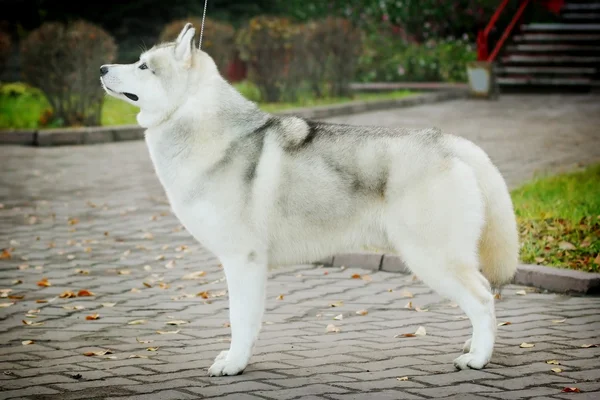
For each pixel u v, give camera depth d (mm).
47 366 6043
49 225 10656
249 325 5840
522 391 5422
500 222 5930
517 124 17578
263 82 20391
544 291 7938
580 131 16594
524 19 24469
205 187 5824
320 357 6176
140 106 5906
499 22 24281
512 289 7992
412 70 24141
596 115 18703
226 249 5867
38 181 13195
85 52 17172
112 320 7219
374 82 24219
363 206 5852
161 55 5855
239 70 23781
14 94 20641
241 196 5805
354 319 7176
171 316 7316
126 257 9297
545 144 15211
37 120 17656
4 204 11719
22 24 24516
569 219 9422
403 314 7305
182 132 5855
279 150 5859
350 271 8734
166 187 5965
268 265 6035
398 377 5711
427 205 5734
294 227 5879
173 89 5840
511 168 13172
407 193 5762
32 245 9766
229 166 5820
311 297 7855
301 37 20422
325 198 5832
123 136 17172
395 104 20688
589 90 22750
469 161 5887
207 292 8016
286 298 7828
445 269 5770
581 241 8789
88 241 9914
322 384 5594
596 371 5781
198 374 5844
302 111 18688
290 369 5914
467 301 5801
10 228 10500
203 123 5852
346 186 5828
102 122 18141
